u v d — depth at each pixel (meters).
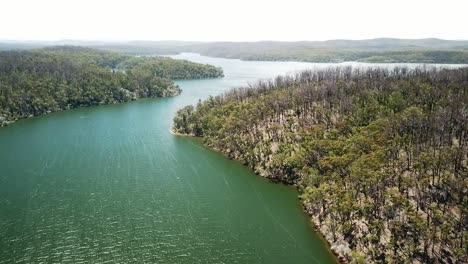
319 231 120.38
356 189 125.62
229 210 136.50
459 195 110.75
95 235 119.69
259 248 112.50
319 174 144.62
